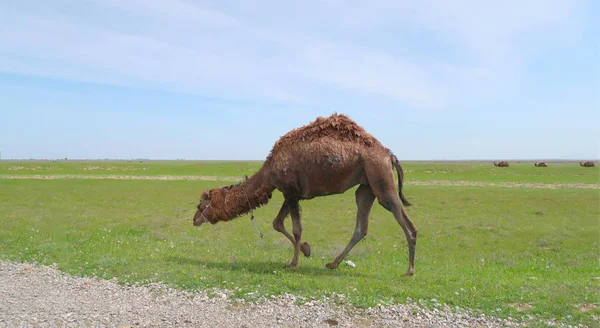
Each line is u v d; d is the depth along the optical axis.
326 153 9.67
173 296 7.71
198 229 19.67
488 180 57.81
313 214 26.20
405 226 9.66
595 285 8.89
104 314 6.86
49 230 17.17
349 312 6.94
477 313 6.96
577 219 23.78
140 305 7.27
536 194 36.53
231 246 14.82
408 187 45.16
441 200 33.09
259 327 6.34
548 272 11.34
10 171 79.88
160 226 19.89
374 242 17.77
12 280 8.90
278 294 7.75
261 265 10.52
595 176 66.44
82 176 65.69
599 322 6.57
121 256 11.29
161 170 88.12
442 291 8.12
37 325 6.39
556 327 6.41
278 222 10.52
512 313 6.94
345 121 10.03
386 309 7.05
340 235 19.34
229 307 7.15
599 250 16.16
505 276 10.47
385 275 10.01
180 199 33.94
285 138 10.34
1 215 22.17
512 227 21.09
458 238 18.62
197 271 9.38
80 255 11.34
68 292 8.04
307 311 6.95
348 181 9.84
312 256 13.30
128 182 52.00
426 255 15.09
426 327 6.43
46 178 58.69
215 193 11.09
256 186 10.72
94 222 20.67
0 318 6.67
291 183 10.10
